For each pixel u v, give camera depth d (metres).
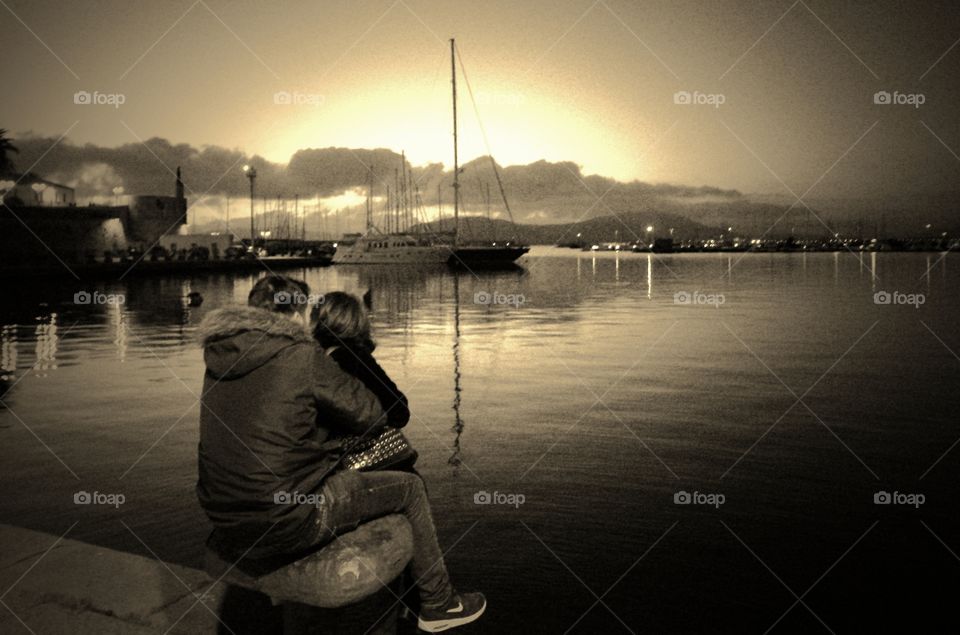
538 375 15.23
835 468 8.15
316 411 2.72
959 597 5.05
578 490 7.27
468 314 32.38
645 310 33.91
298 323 2.85
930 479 7.70
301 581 2.75
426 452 8.80
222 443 2.64
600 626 4.46
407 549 2.96
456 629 4.41
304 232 131.88
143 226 75.00
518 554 5.61
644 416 10.95
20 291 42.28
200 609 3.43
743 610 4.77
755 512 6.68
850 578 5.27
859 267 92.50
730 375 15.17
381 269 91.56
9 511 6.32
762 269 87.88
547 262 124.94
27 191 60.12
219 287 49.41
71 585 3.63
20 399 11.96
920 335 23.12
